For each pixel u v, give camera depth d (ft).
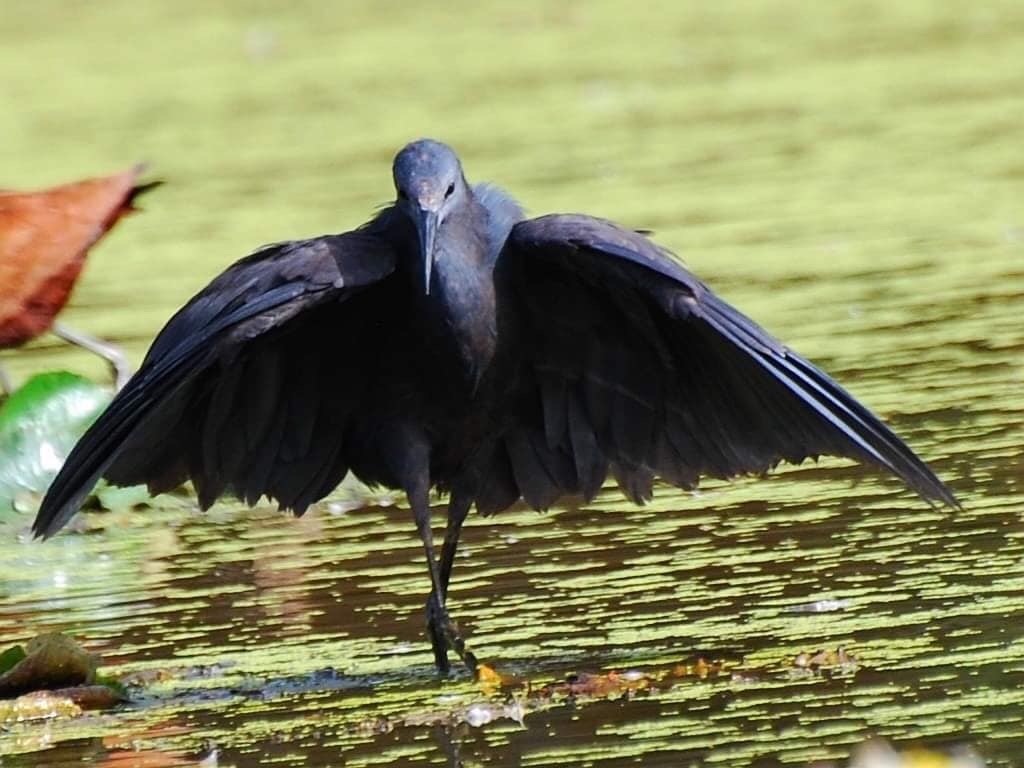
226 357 32.68
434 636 35.04
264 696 34.81
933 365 52.90
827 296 60.59
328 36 122.83
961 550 39.40
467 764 30.50
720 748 30.40
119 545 45.44
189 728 33.35
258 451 36.17
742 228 70.13
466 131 91.15
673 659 34.81
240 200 79.61
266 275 33.19
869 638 34.96
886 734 30.48
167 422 34.37
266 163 87.04
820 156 81.10
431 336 35.50
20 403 48.60
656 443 36.37
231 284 33.55
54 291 53.31
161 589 41.70
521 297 36.04
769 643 35.19
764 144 84.17
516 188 77.66
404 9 133.08
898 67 99.71
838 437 33.76
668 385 35.65
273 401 35.60
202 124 96.94
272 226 73.56
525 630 36.94
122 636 38.58
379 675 35.55
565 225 34.06
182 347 32.32
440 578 37.70
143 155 89.76
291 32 125.29
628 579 39.34
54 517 33.35
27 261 52.90
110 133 95.61
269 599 40.37
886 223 69.51
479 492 37.91
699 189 76.38
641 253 32.73
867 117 87.92
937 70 98.07
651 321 34.58
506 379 36.29
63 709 34.65
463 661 35.50
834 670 33.63
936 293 60.18
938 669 33.24
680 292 32.32
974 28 110.22
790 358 32.50
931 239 66.90
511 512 45.16
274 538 45.03
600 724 31.91
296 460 36.58
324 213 74.38
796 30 114.93
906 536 40.57
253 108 100.63
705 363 34.71
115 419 32.53
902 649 34.32
